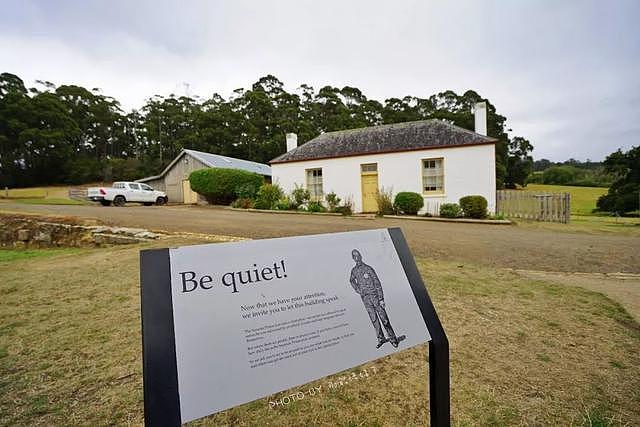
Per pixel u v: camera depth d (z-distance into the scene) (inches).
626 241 296.5
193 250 55.5
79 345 110.3
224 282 55.2
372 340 62.6
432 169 571.2
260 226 375.2
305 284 61.6
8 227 386.6
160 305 49.8
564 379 88.0
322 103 2060.8
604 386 84.8
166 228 358.3
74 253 271.3
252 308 55.3
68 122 1768.0
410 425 72.3
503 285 166.2
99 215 474.0
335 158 627.8
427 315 70.9
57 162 1678.2
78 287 172.2
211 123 1785.2
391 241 77.7
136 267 209.2
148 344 46.9
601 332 114.9
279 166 675.4
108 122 2171.5
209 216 495.5
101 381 89.8
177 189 901.8
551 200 486.9
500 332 115.6
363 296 66.2
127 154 2272.4
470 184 541.6
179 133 2016.5
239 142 1807.3
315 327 58.8
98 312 138.5
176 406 44.9
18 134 1583.4
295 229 350.6
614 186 1075.3
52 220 386.6
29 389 86.4
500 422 72.0
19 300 153.9
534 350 103.3
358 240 72.8
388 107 1898.4
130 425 72.9
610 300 145.0
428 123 633.6
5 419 74.9
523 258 229.5
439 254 242.2
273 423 73.7
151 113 2142.0
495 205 534.0
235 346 51.4
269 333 54.6
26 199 959.6
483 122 590.9
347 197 623.5
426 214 535.8
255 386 50.0
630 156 1046.4
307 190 637.3
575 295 151.6
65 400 81.9
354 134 690.8
